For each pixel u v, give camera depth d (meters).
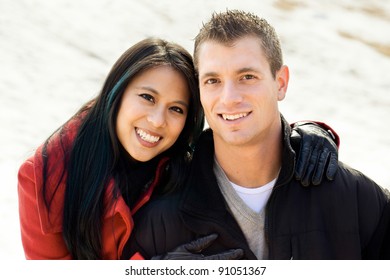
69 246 3.68
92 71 10.08
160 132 3.64
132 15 13.02
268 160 3.41
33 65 9.77
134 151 3.65
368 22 16.05
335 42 14.25
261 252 3.46
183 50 3.69
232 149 3.35
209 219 3.39
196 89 3.66
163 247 3.47
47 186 3.64
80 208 3.59
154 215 3.49
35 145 7.36
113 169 3.68
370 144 9.62
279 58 3.41
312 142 3.52
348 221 3.37
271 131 3.38
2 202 6.02
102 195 3.60
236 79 3.22
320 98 11.31
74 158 3.67
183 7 14.21
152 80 3.56
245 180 3.43
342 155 9.04
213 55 3.25
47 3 12.43
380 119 10.80
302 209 3.38
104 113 3.68
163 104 3.60
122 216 3.50
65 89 9.24
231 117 3.23
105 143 3.68
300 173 3.37
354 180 3.46
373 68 13.16
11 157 6.95
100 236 3.63
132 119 3.60
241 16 3.30
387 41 14.91
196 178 3.50
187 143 3.92
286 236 3.37
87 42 11.23
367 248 3.48
